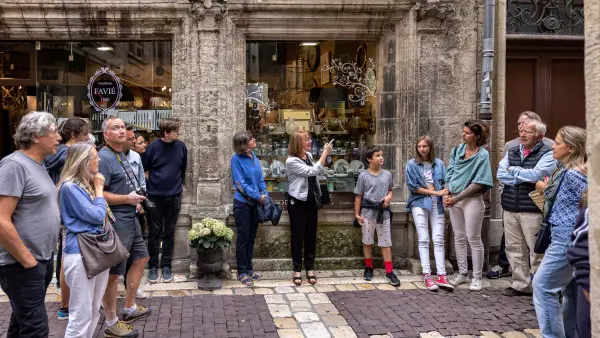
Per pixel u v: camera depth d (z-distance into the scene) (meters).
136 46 6.27
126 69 6.29
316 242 6.23
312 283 5.71
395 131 6.38
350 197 6.34
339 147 6.52
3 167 2.97
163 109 6.29
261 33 6.21
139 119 6.30
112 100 6.31
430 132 6.27
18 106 6.97
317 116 6.48
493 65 6.40
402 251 6.36
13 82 6.29
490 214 6.18
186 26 6.01
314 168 5.58
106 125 4.27
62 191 3.43
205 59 5.97
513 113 6.86
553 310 3.75
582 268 2.21
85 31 6.01
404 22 6.26
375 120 6.57
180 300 5.09
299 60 6.42
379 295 5.34
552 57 6.87
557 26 6.82
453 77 6.26
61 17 5.89
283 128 6.43
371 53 6.52
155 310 4.77
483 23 6.25
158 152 5.68
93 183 3.61
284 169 6.41
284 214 6.20
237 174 5.62
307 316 4.70
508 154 5.22
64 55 6.29
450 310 4.88
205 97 5.99
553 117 6.93
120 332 4.06
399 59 6.32
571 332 3.86
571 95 6.95
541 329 3.79
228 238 5.39
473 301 5.15
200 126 6.00
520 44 6.78
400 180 6.36
